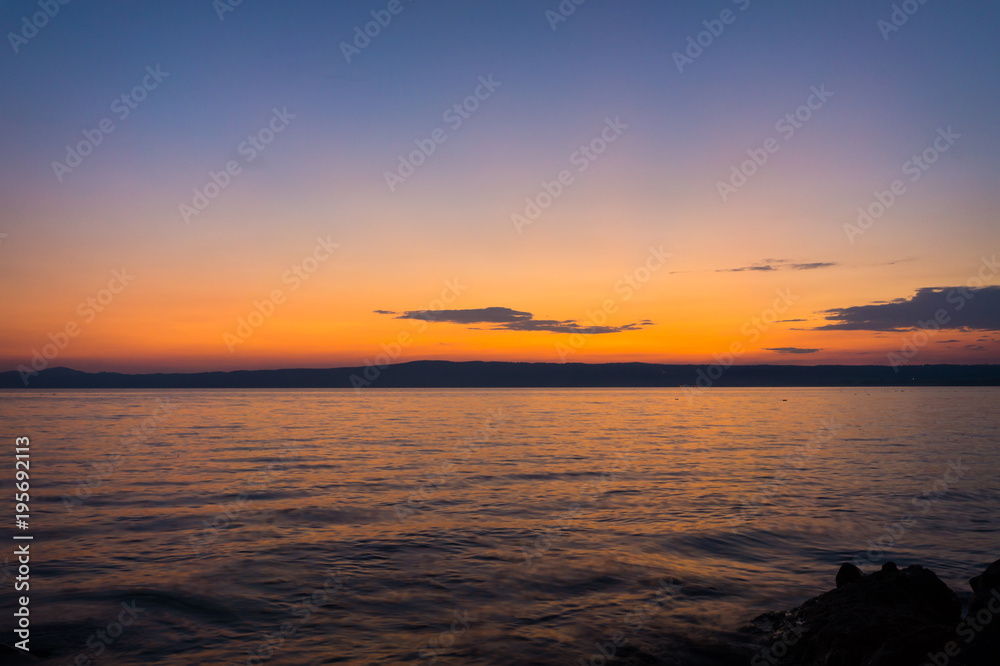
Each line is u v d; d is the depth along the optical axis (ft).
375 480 69.77
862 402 370.12
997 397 447.83
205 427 167.32
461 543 41.01
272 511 51.70
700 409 294.05
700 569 34.99
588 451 103.60
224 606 29.07
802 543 40.75
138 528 45.42
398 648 24.29
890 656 19.17
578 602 29.63
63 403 370.73
